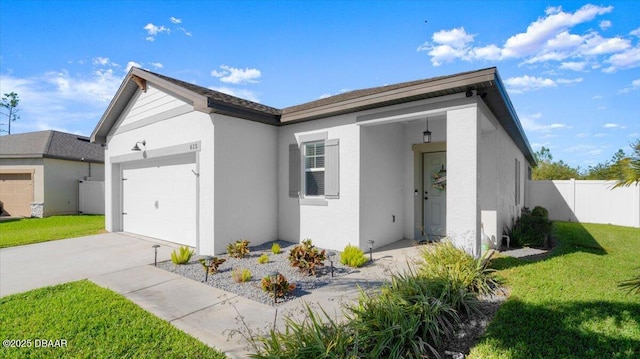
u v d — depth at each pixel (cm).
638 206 1384
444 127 894
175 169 945
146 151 1013
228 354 346
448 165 637
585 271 599
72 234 1123
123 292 543
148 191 1058
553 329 376
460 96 632
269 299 505
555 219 1605
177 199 939
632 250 827
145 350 358
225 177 816
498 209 809
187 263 732
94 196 1869
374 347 308
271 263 714
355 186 788
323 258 653
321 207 856
